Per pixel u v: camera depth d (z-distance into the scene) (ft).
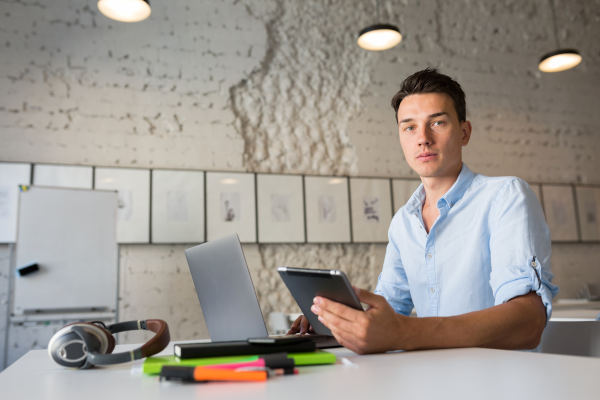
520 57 16.06
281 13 13.85
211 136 12.71
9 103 11.44
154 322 2.83
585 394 1.44
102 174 11.68
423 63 14.96
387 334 2.52
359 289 2.59
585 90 16.57
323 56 14.07
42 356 3.26
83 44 12.11
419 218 4.18
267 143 13.24
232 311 3.52
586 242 15.28
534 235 3.32
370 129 14.15
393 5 14.99
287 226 12.82
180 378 1.89
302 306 3.10
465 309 3.81
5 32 11.64
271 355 2.08
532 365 1.98
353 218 13.42
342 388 1.66
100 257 10.66
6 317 10.72
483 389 1.56
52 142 11.57
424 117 3.92
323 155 13.65
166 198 12.03
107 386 1.90
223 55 13.12
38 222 10.32
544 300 3.01
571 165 15.94
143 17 9.83
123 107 12.18
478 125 15.20
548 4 16.71
